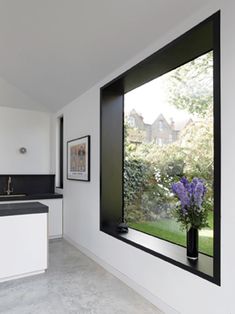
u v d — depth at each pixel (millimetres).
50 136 4941
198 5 1804
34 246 2855
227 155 1623
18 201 4090
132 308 2172
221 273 1636
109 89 3152
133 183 3119
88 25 2330
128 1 1926
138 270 2447
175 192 2148
